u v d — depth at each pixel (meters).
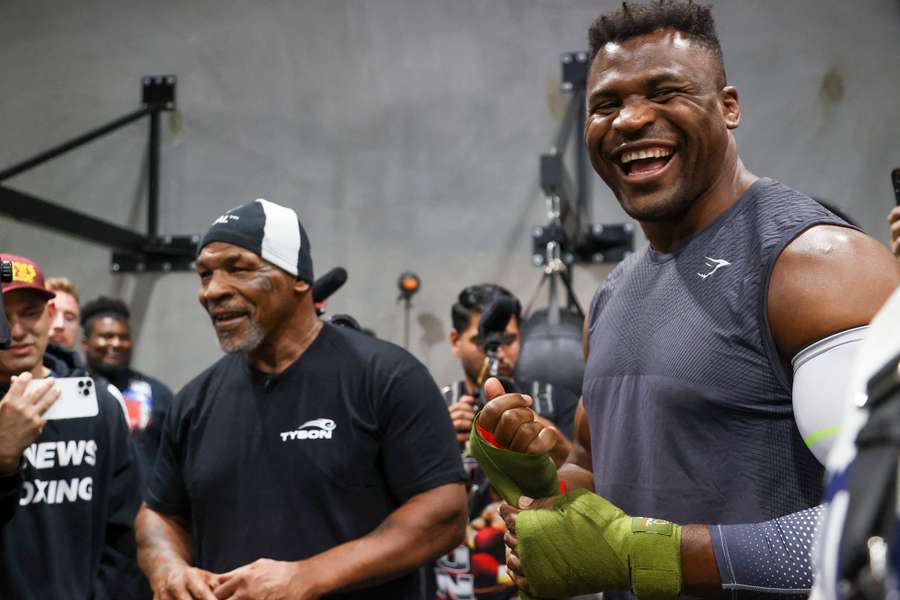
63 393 2.05
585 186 4.27
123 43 4.72
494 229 4.36
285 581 1.58
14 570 1.92
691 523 1.01
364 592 1.69
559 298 4.23
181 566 1.74
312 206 4.50
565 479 1.26
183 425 1.85
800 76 4.16
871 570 0.44
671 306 1.09
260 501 1.72
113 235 4.26
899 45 4.10
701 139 1.08
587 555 0.93
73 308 3.37
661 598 0.92
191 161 4.60
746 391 0.99
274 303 1.77
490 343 2.43
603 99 1.12
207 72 4.65
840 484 0.50
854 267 0.91
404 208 4.44
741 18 4.23
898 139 4.04
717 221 1.09
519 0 4.47
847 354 0.87
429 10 4.54
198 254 1.83
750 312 1.00
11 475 1.85
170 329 4.51
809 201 1.03
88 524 2.03
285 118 4.57
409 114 4.50
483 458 1.02
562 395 2.79
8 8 4.80
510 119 4.41
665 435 1.04
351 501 1.71
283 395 1.77
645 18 1.11
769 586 0.88
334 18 4.60
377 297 4.40
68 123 4.70
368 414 1.74
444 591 2.67
